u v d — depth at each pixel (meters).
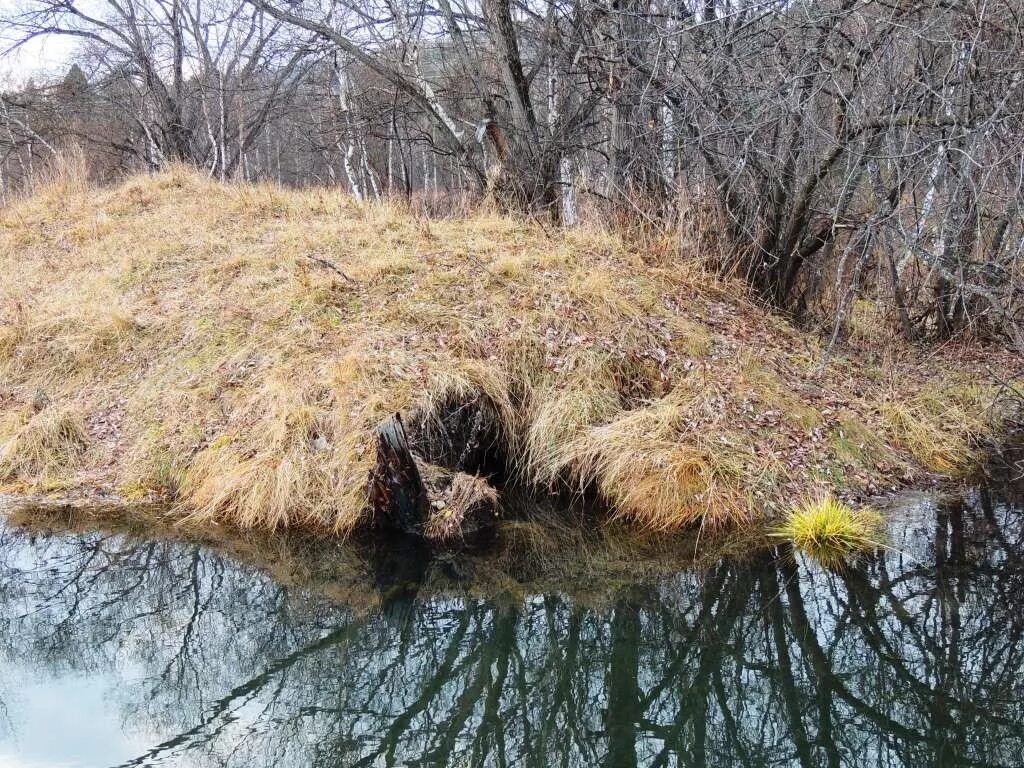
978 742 3.99
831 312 9.06
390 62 12.08
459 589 5.50
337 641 4.99
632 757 4.15
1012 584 5.14
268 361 6.90
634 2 9.02
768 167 8.16
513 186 10.16
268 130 23.09
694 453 6.09
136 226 10.16
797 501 6.00
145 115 19.33
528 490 6.45
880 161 7.35
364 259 8.24
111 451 6.67
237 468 6.08
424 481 5.96
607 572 5.58
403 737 4.26
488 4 9.88
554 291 7.54
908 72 6.78
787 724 4.35
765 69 7.39
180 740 3.97
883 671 4.57
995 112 5.34
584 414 6.44
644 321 7.39
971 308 9.21
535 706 4.57
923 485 6.50
